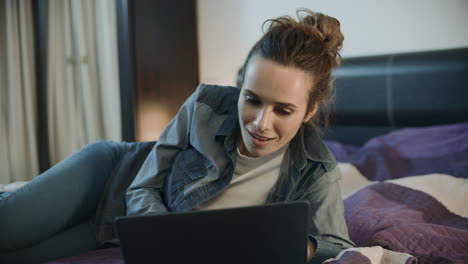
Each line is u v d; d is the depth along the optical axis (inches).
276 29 33.4
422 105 84.8
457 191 60.8
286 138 34.7
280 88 31.3
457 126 74.7
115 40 103.9
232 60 113.0
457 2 86.2
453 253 43.4
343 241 38.8
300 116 33.7
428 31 89.5
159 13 102.2
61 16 106.8
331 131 88.9
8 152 110.4
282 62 31.3
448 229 47.2
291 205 24.6
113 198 47.3
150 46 99.8
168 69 105.3
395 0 92.0
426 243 44.9
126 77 95.8
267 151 35.7
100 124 109.0
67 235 44.6
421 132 77.4
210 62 116.0
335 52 35.4
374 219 51.4
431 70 83.4
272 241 25.2
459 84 81.1
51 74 106.8
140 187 43.0
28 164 110.3
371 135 92.1
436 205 57.7
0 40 107.9
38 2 103.6
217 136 41.2
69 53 106.1
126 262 25.0
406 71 85.9
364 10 95.6
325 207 38.8
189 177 41.2
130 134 97.3
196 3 115.0
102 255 40.1
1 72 108.8
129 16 94.2
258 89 31.9
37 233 40.1
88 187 45.9
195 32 114.2
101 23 104.7
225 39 113.0
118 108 105.1
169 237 24.5
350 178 70.9
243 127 35.0
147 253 24.7
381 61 89.4
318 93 34.6
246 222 24.6
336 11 98.8
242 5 109.7
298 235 25.3
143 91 98.2
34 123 108.7
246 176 40.6
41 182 41.8
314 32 33.7
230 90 44.6
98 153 50.3
